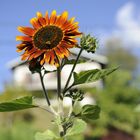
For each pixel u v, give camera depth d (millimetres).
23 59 588
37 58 598
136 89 4547
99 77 620
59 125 628
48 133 650
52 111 631
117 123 4469
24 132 3420
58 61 584
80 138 3516
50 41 583
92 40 625
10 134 3389
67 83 636
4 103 625
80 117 640
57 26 592
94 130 4379
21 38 595
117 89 4520
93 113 642
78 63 643
